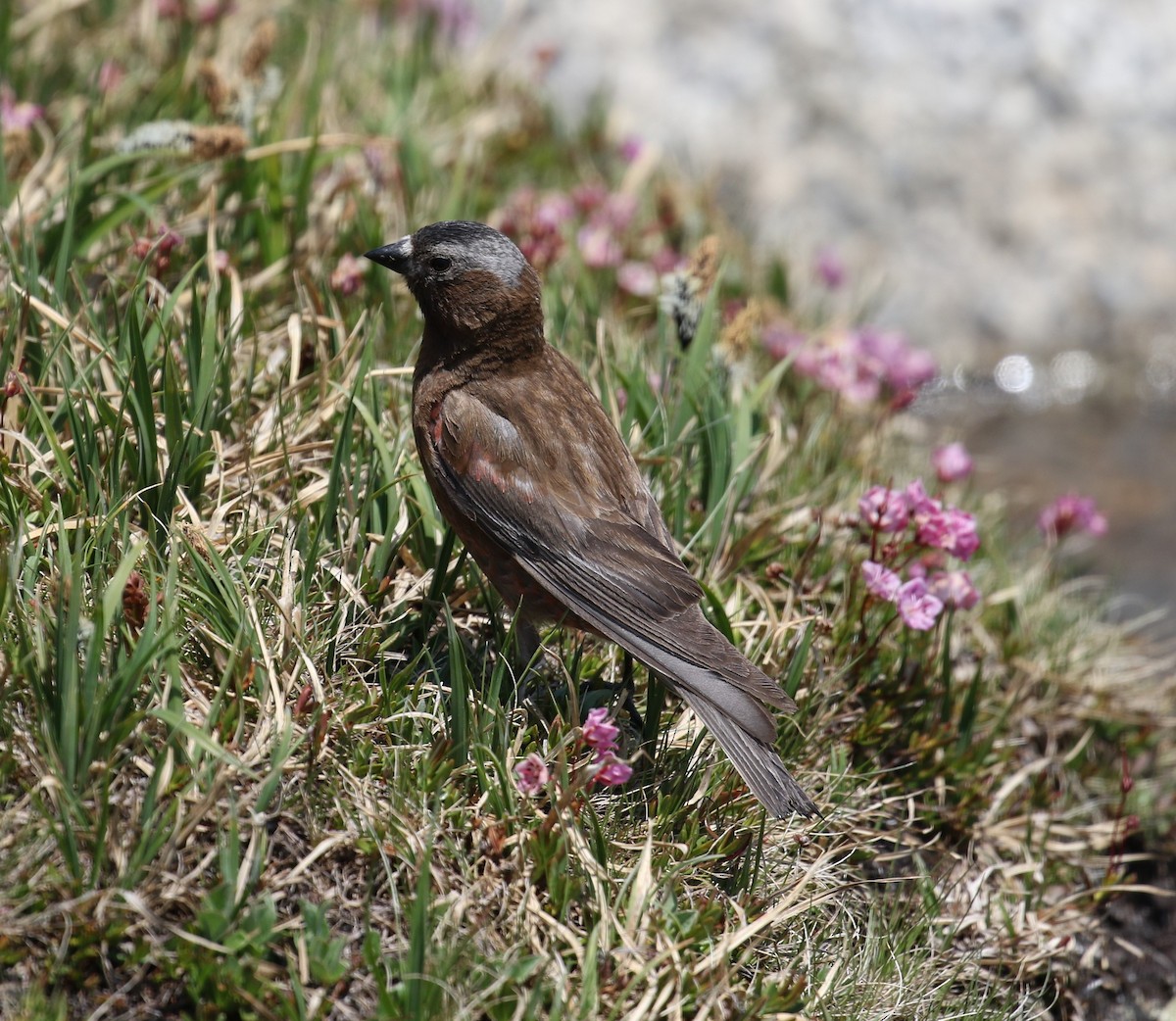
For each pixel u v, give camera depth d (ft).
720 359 33.55
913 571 29.96
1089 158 53.78
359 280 32.40
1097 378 51.78
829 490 34.53
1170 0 55.57
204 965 20.58
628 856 24.09
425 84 46.78
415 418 27.86
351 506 27.02
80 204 32.01
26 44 41.27
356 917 22.07
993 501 39.19
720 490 30.45
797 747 27.66
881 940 25.16
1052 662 33.06
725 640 24.81
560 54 53.16
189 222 33.65
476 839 23.22
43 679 21.76
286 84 41.73
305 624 24.76
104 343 28.48
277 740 22.82
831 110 53.21
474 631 27.61
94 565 24.14
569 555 26.08
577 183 46.34
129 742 22.15
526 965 21.65
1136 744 33.32
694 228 44.50
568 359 31.65
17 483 25.52
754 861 24.99
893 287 51.42
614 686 27.35
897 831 28.66
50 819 20.79
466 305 27.40
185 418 27.71
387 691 24.52
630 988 21.61
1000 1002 26.99
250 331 31.55
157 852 21.27
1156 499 46.03
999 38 54.08
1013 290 52.54
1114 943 30.58
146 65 42.24
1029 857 29.53
